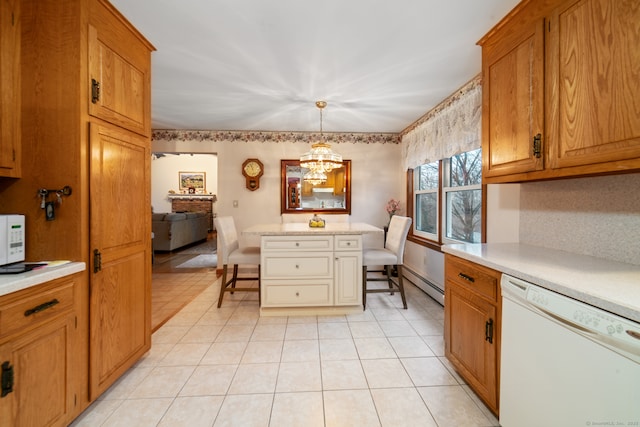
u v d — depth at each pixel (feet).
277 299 9.14
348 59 7.48
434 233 12.26
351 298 9.28
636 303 2.75
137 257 6.19
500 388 4.41
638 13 3.34
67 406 4.42
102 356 5.15
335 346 7.28
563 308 3.25
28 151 4.60
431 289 10.98
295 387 5.67
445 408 5.09
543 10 4.66
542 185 6.10
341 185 14.88
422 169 13.38
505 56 5.54
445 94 9.71
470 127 8.67
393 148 15.03
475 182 9.48
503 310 4.33
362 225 11.21
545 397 3.53
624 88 3.50
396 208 14.20
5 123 4.35
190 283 13.05
